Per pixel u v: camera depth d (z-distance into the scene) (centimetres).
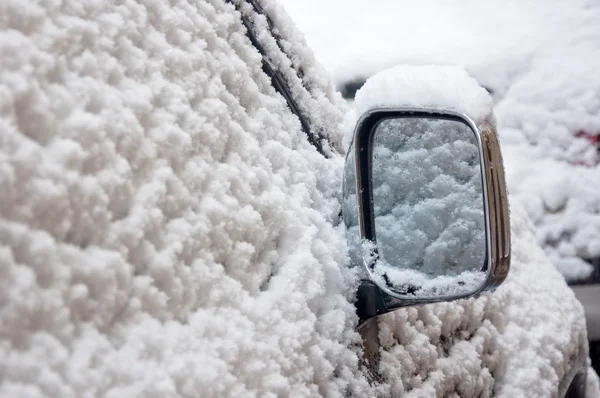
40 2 86
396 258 135
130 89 97
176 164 102
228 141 117
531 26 526
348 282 136
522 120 478
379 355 142
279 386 104
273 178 126
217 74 120
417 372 152
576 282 423
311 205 137
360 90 141
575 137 459
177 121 104
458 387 168
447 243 130
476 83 132
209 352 95
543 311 219
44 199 77
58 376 73
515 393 190
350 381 128
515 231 239
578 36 507
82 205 83
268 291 114
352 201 138
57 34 86
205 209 104
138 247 91
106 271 83
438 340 164
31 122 80
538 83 485
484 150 124
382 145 139
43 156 79
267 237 119
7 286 71
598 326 406
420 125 138
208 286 101
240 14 139
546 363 205
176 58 108
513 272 218
